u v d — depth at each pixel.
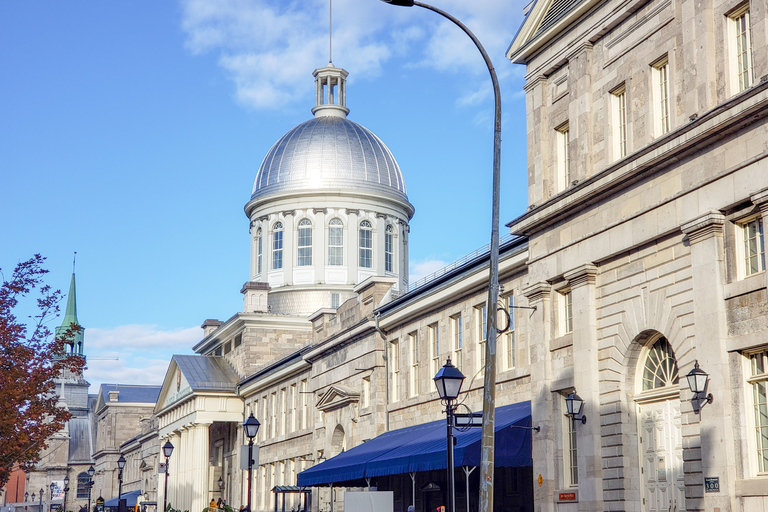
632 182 24.22
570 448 27.33
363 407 47.06
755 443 20.34
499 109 19.86
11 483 155.75
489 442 18.20
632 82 25.14
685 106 22.80
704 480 21.00
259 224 88.25
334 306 83.00
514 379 33.38
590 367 25.64
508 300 34.50
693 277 21.81
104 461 135.25
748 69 21.17
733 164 20.77
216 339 84.69
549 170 28.92
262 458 68.62
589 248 26.08
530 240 29.23
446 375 21.72
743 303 20.56
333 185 85.94
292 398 63.09
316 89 95.31
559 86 28.75
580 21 27.23
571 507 26.61
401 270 88.62
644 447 24.33
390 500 21.66
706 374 21.14
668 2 23.81
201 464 75.62
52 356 39.84
